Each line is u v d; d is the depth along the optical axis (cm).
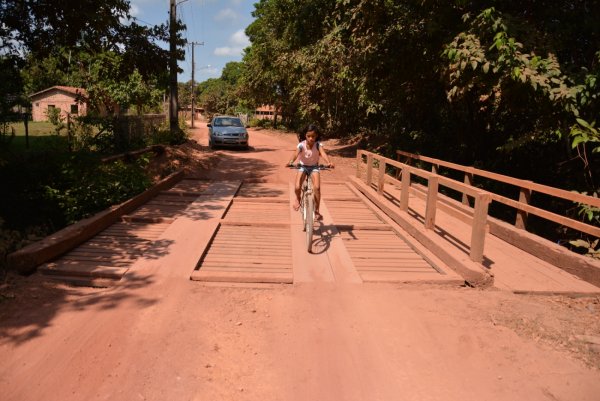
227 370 356
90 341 390
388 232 777
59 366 354
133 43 1100
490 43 827
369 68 1299
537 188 702
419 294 514
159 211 865
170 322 428
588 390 343
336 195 1088
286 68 2362
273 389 335
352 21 1210
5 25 966
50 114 1617
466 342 407
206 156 1659
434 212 700
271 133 4153
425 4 966
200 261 596
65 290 503
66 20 926
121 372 349
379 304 483
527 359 383
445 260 602
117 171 950
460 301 496
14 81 1059
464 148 1421
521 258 654
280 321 439
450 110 1427
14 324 415
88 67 1570
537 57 730
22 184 743
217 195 1023
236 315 449
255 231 755
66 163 828
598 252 661
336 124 2511
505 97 921
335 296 500
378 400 327
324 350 389
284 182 1270
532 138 986
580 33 891
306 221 661
